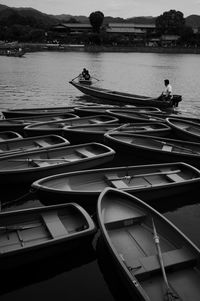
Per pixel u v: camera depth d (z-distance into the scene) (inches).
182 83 1592.0
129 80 1668.3
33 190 366.3
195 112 981.2
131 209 344.8
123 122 735.1
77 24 5408.5
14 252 264.4
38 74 1815.9
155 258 274.1
